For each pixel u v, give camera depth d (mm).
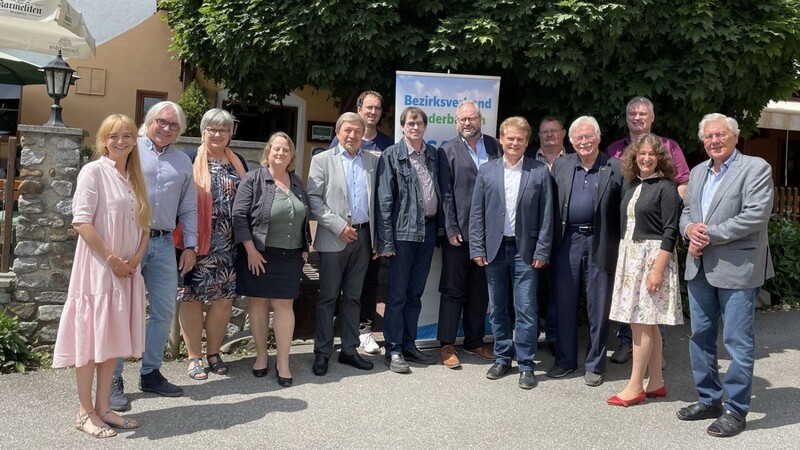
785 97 7508
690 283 4586
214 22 7238
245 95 8180
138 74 10828
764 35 6523
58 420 4289
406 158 5473
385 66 7156
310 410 4586
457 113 5789
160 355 4781
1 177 8008
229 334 6004
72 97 10484
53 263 5750
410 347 5773
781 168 14836
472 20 6543
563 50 6418
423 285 5695
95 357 3893
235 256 5207
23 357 5539
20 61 8797
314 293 8000
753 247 4293
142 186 4184
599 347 5312
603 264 5219
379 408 4664
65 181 5738
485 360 5906
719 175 4469
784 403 4930
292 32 6730
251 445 3982
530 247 5254
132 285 4133
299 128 11391
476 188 5426
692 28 6422
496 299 5406
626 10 6273
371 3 6594
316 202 5297
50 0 7105
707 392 4578
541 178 5285
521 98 7309
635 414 4684
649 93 6566
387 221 5414
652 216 4746
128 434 4090
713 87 6434
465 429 4344
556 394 5066
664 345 6230
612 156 5625
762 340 6840
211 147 5129
